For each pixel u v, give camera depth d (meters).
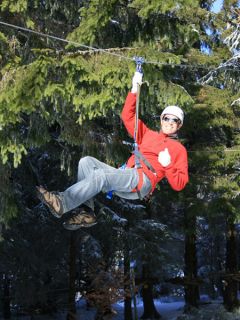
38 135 7.82
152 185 4.06
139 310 24.88
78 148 9.90
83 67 5.86
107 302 13.96
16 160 6.73
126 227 16.53
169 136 4.32
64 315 20.03
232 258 19.98
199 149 15.40
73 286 16.56
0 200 8.33
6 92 5.83
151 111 7.25
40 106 6.51
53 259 16.75
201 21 9.90
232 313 18.75
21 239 14.71
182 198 15.86
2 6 6.50
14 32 6.99
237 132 15.99
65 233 16.14
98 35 7.14
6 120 5.91
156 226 17.23
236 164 14.98
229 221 15.54
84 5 7.44
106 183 3.83
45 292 16.86
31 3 7.09
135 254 16.84
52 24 7.71
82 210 4.07
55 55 6.08
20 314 20.39
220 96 14.37
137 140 4.46
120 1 6.45
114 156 8.55
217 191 14.93
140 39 7.03
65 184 14.74
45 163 14.47
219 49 13.23
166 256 18.42
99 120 9.57
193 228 17.83
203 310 18.81
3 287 18.19
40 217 15.26
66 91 6.12
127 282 14.56
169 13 6.73
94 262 16.27
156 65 6.46
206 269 30.84
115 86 6.04
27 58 6.94
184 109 7.21
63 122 8.01
